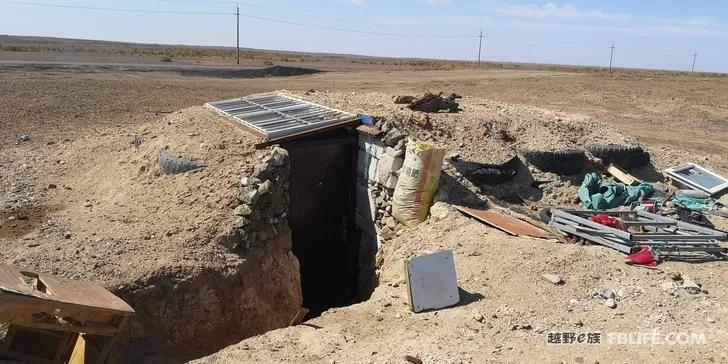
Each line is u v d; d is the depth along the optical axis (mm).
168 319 6422
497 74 41750
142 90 24109
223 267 7043
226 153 9000
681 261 7008
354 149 9852
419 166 8289
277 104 11820
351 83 31688
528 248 6988
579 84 32531
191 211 7938
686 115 23719
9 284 4863
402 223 8594
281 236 8062
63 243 7176
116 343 5992
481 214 8227
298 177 9359
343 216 10148
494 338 5324
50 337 5461
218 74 35562
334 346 5363
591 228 7621
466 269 6742
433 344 5242
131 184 9328
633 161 11180
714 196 10031
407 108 11203
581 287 6195
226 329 6957
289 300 7895
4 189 9859
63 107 18484
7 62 34500
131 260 6742
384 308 6141
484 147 10195
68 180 10617
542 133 11250
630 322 5527
